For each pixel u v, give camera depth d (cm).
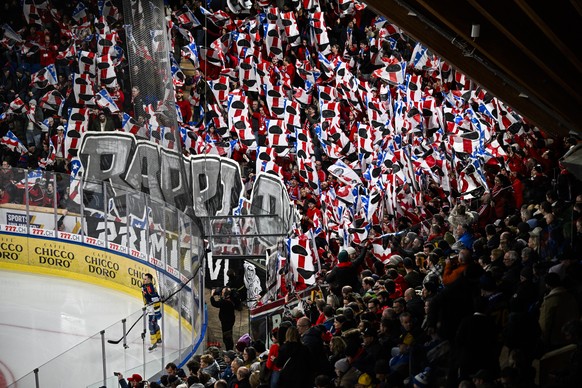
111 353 2186
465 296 1390
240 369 1644
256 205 2758
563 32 1636
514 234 1770
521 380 1150
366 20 3406
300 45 3434
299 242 2405
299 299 2112
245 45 3297
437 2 1684
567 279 1298
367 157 2805
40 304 2747
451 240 2003
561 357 1244
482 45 1794
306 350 1505
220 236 2702
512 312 1310
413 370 1370
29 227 2894
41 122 3225
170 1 3616
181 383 1898
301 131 2845
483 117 2559
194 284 2444
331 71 3206
